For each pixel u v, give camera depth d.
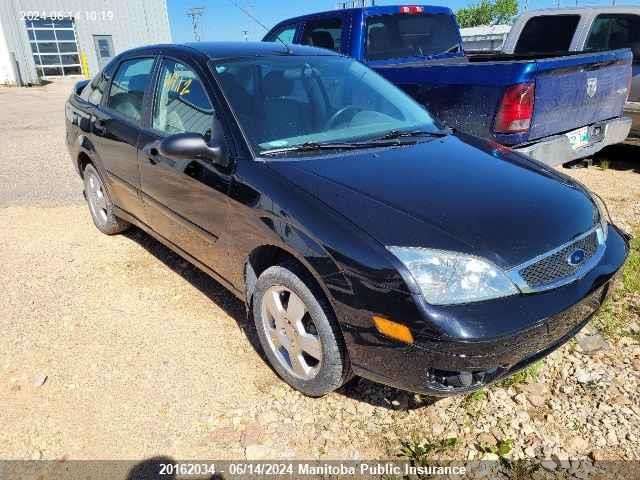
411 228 2.29
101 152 4.25
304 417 2.62
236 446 2.47
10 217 5.37
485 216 2.41
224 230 2.94
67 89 19.77
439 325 2.11
